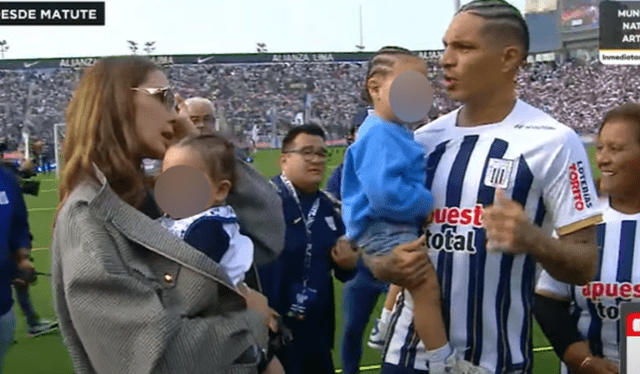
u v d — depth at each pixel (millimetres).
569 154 1662
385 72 1780
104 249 1342
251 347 1489
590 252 1668
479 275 1695
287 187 3031
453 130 1810
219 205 1534
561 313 2227
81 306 1324
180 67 29594
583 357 2164
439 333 1729
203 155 1486
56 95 27500
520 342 1735
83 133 1446
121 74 1459
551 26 25203
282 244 1843
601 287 2133
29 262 3742
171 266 1396
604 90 27875
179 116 1627
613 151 2088
